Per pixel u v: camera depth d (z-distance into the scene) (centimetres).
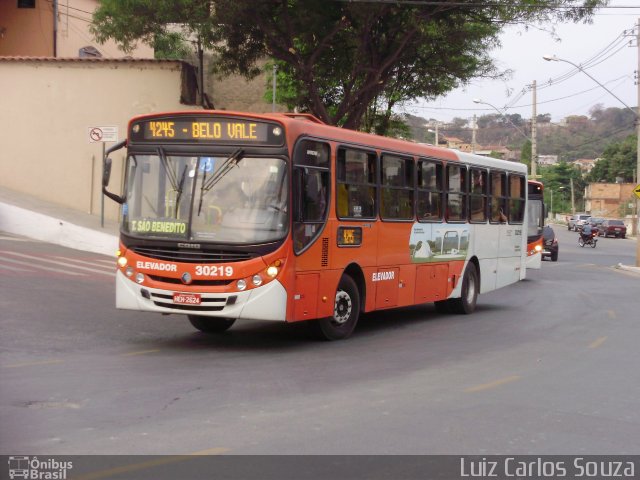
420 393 908
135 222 1153
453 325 1577
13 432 700
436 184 1603
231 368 1022
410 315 1745
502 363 1132
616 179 12381
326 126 1234
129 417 758
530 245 3131
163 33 2430
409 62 2673
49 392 851
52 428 714
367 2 2262
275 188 1124
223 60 2558
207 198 1127
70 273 1883
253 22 2353
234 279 1103
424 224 1548
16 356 1054
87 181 2780
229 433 714
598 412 845
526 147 12381
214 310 1109
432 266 1593
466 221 1739
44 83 2786
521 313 1834
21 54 3391
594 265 3928
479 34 2572
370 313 1764
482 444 708
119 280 1160
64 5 3425
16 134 2805
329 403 841
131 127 1180
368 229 1348
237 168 1132
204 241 1112
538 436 741
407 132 3584
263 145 1130
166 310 1127
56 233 2403
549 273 3291
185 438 694
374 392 904
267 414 786
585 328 1567
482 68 2797
